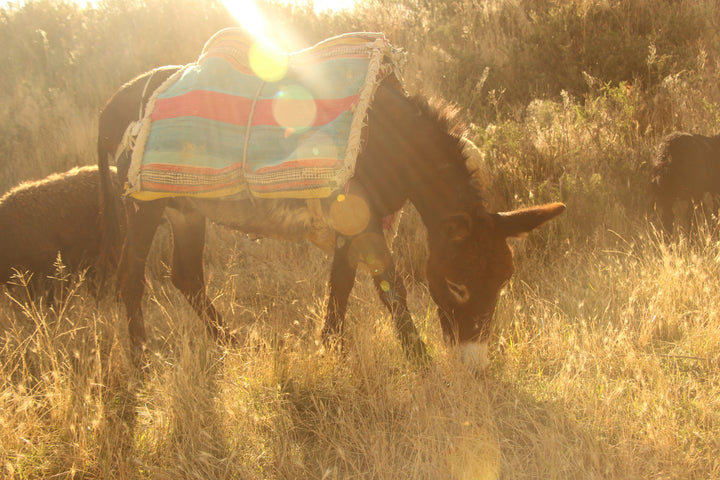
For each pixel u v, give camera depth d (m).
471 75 6.89
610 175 4.93
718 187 4.79
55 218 4.07
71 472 2.38
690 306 3.43
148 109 3.24
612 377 2.93
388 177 3.03
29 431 2.59
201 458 2.33
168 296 4.38
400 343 3.12
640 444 2.39
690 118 5.68
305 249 4.84
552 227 4.37
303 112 3.00
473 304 2.67
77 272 4.14
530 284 3.97
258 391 2.89
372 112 3.01
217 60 3.23
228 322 3.83
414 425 2.57
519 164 4.99
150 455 2.54
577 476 2.26
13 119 6.98
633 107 5.60
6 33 9.06
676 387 2.70
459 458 2.36
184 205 3.47
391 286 3.13
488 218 2.64
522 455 2.41
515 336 3.33
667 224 4.53
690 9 7.25
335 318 3.28
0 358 3.30
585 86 6.43
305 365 3.00
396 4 8.80
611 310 3.46
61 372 3.04
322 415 2.74
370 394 2.76
